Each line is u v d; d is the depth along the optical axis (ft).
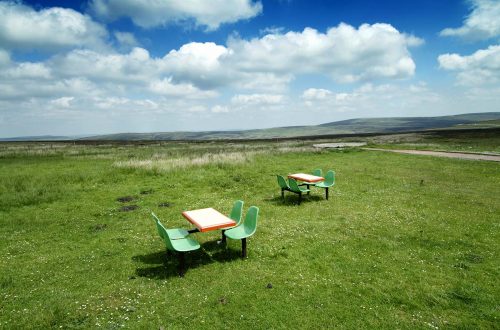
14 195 47.09
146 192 52.95
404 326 16.48
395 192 49.42
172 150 139.33
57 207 43.24
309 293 19.92
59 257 26.55
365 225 33.42
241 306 18.56
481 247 26.91
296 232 31.71
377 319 17.15
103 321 17.26
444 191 48.78
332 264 24.12
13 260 26.00
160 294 20.12
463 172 65.46
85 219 37.93
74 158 100.94
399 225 33.14
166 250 27.94
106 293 20.31
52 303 19.08
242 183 59.82
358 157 99.55
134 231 33.53
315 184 47.55
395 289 20.22
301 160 94.07
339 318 17.29
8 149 143.54
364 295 19.65
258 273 22.85
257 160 92.73
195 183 59.47
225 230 27.02
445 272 22.45
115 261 25.64
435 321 16.83
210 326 16.72
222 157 91.25
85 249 28.45
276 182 60.34
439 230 31.30
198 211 29.12
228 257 25.99
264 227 33.81
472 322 16.71
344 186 55.52
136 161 80.48
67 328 16.67
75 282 22.02
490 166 70.54
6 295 20.15
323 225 33.91
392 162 85.15
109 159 97.45
